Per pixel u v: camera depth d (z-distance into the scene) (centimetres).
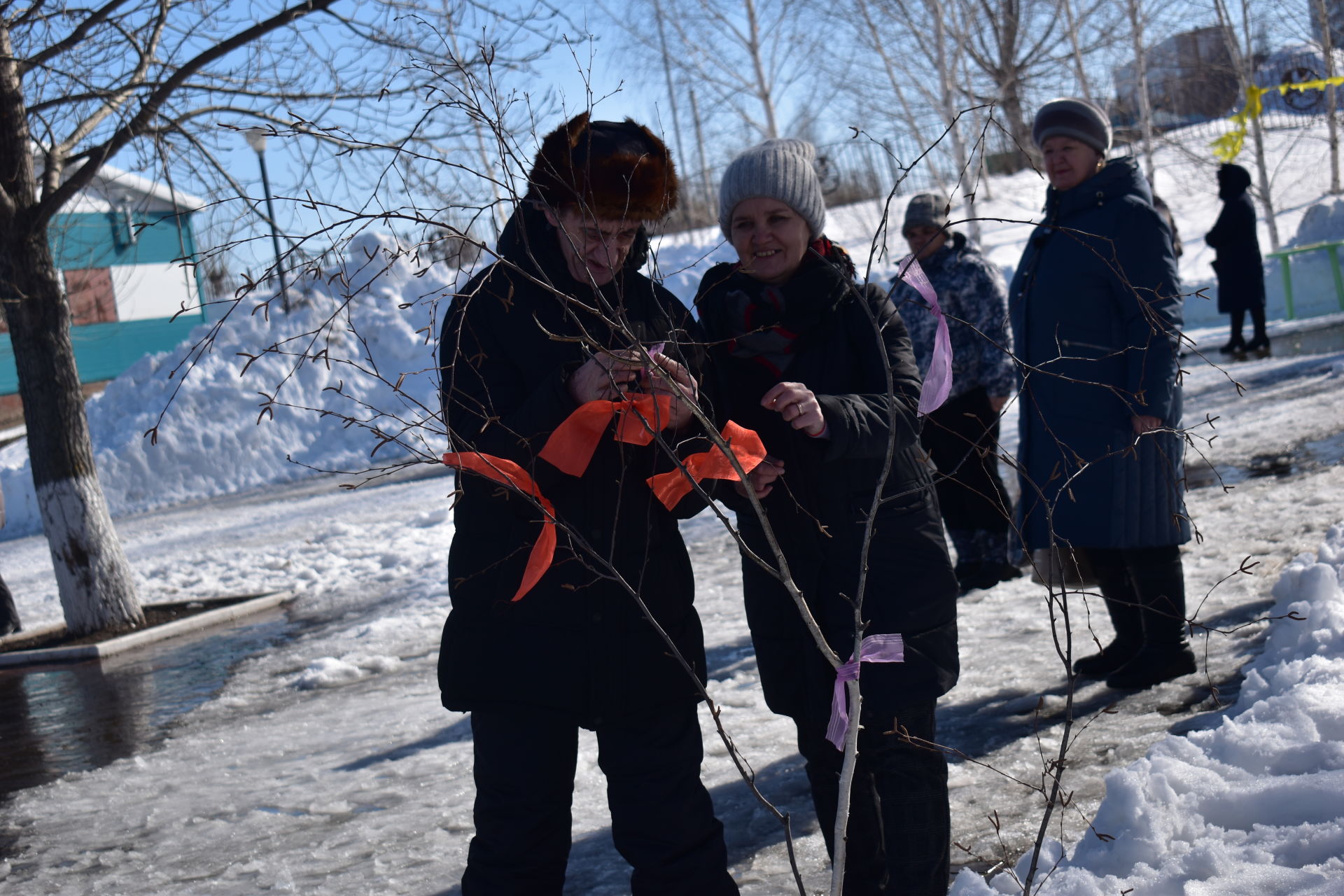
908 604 237
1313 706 253
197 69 788
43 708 624
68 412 818
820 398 224
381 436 179
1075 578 381
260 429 1930
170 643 777
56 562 816
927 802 232
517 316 211
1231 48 2389
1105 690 380
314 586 915
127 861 355
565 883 297
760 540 246
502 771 212
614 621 212
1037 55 2300
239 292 173
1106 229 365
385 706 519
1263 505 590
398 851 333
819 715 238
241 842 359
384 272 176
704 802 223
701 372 226
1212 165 2481
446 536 1005
